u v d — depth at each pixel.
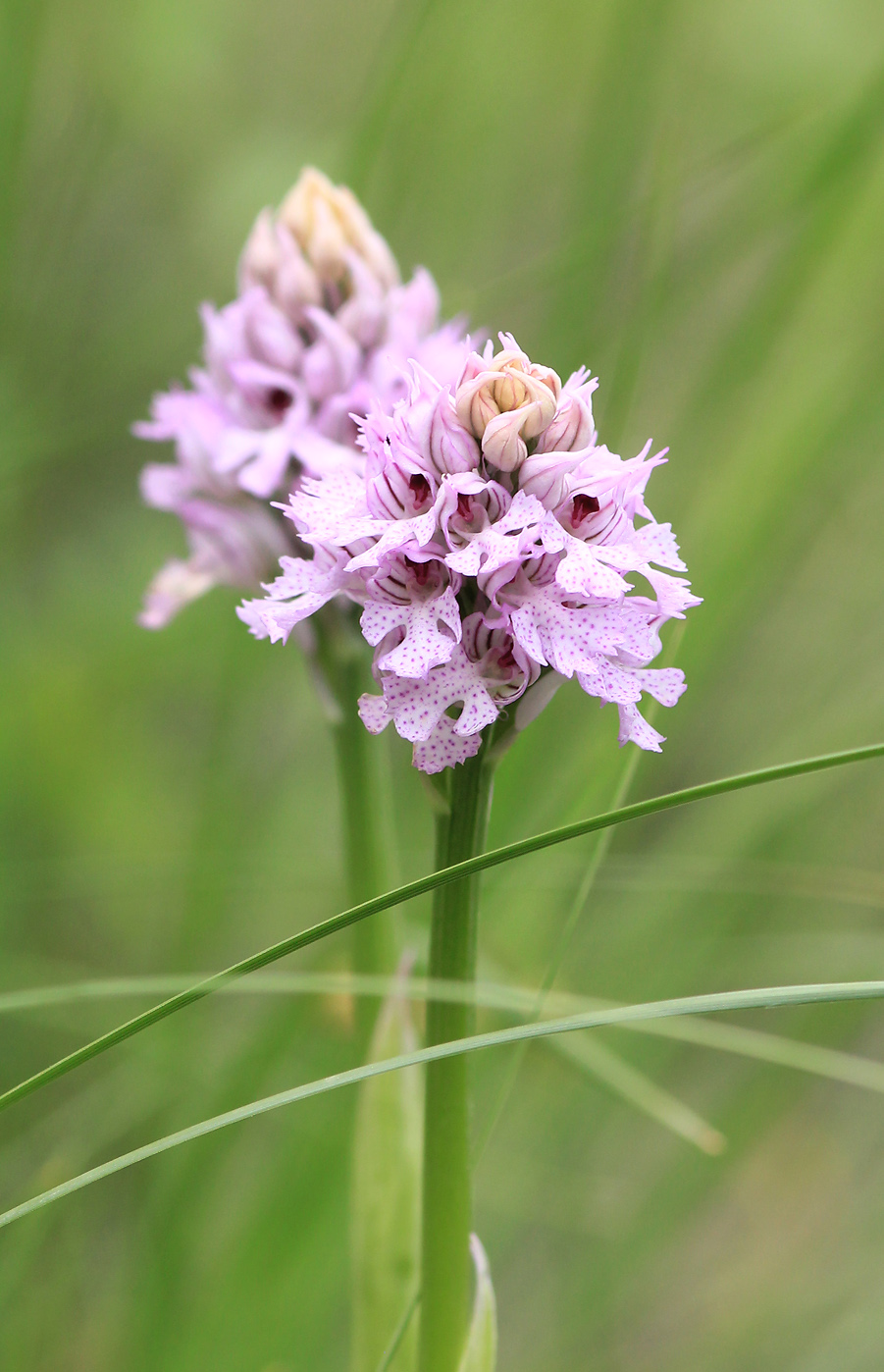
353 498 0.36
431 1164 0.36
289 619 0.36
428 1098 0.36
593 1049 0.43
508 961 0.46
